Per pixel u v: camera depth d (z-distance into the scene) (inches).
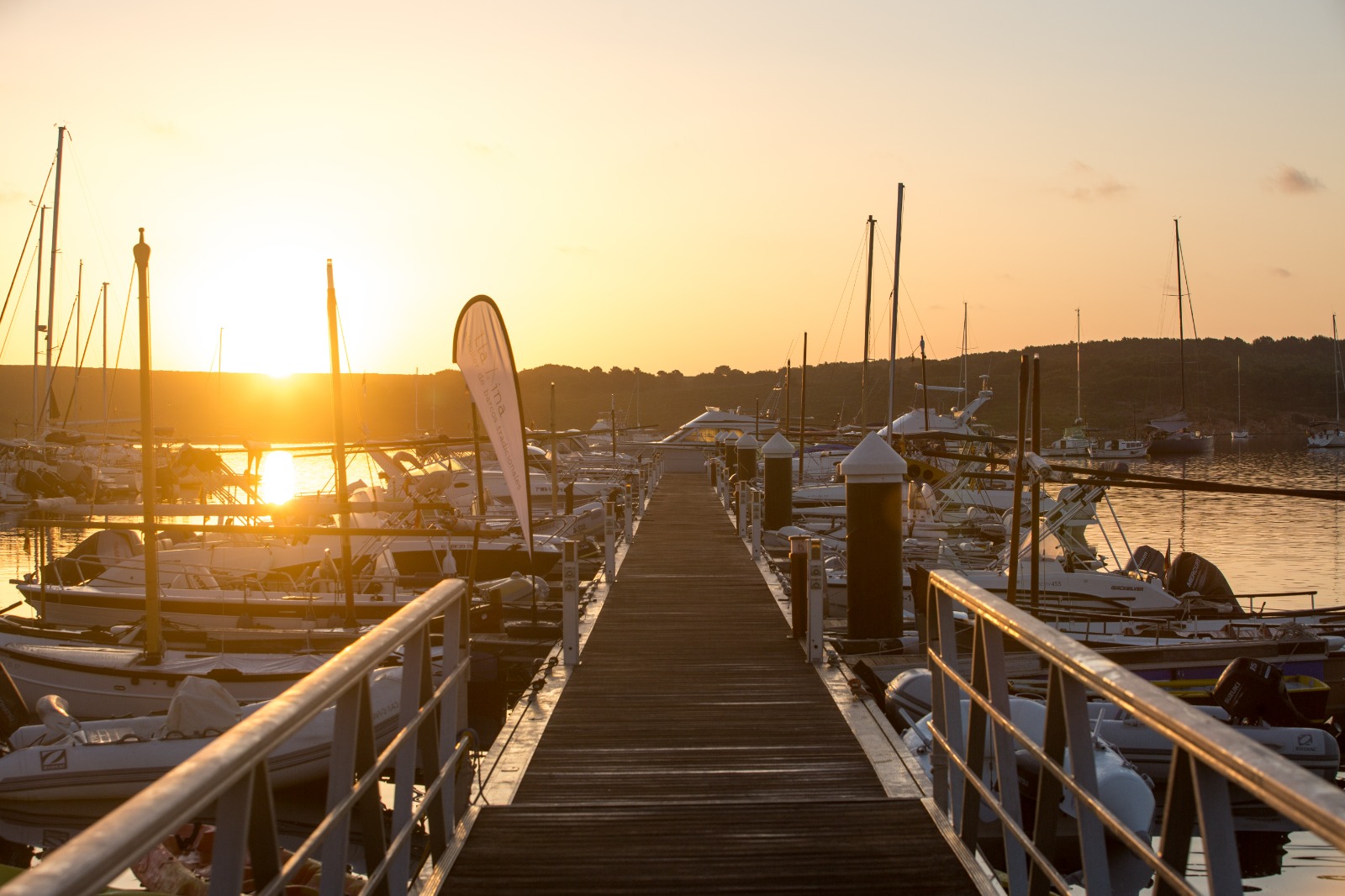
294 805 443.8
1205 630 660.7
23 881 59.8
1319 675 563.5
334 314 635.5
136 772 403.9
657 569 677.9
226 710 418.0
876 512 480.7
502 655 582.6
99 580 730.8
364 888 132.2
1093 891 121.6
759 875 189.8
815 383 5162.4
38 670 536.7
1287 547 1378.0
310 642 588.1
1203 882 357.1
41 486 1627.7
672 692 365.4
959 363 5211.6
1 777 402.3
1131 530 1587.1
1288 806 69.9
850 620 486.0
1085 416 5167.3
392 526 822.5
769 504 971.3
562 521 1000.2
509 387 325.7
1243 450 4156.0
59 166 1984.5
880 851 199.9
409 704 163.6
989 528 1037.8
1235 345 6486.2
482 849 202.8
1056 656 122.9
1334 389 5634.8
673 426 5172.2
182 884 273.6
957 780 202.1
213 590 701.3
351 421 4778.5
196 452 788.0
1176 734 89.2
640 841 206.7
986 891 176.7
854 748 295.3
